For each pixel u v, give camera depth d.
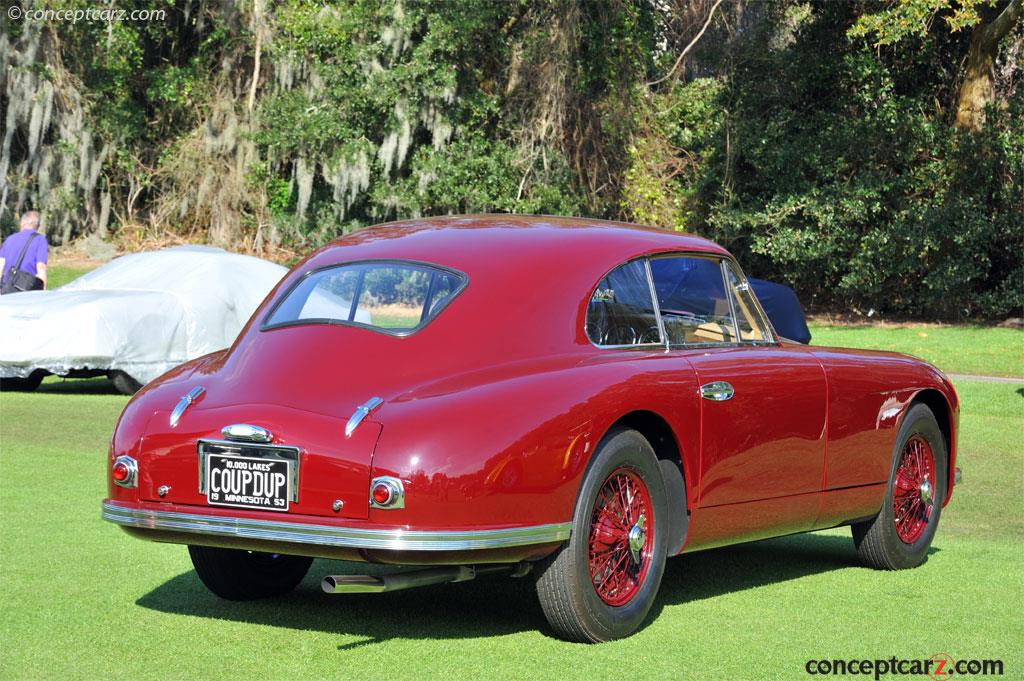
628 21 29.66
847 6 29.83
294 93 29.38
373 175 28.86
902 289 29.61
